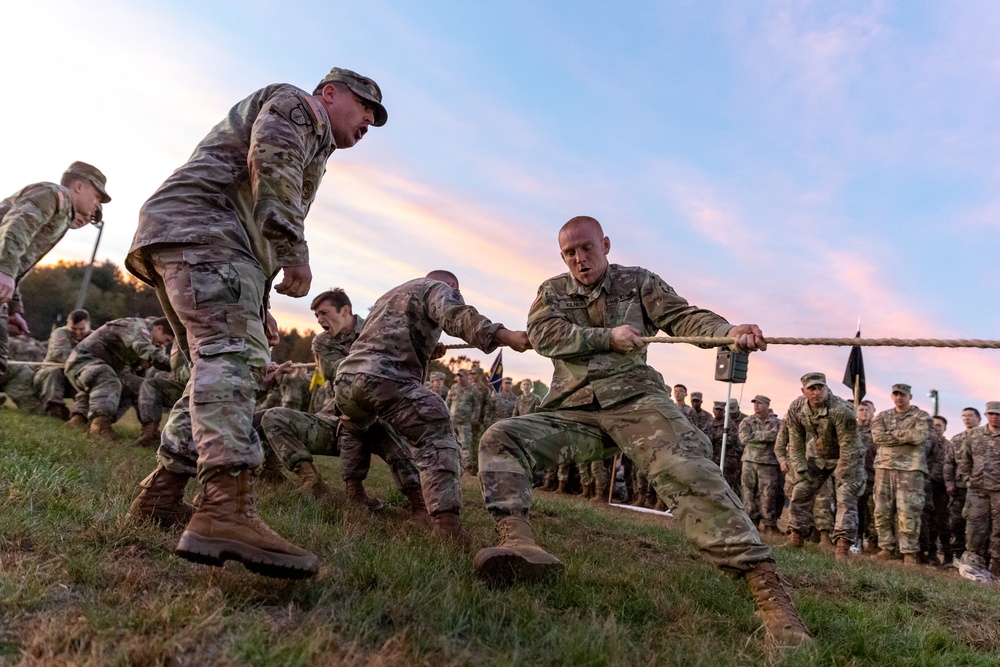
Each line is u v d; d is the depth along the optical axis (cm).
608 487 1462
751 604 347
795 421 899
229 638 202
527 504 360
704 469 331
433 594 267
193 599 224
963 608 480
